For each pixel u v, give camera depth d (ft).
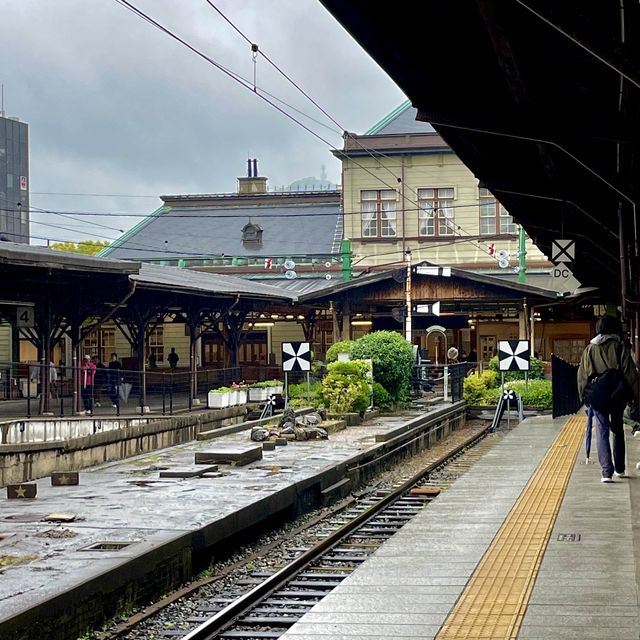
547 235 68.90
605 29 25.36
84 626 23.09
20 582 23.15
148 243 175.52
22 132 324.60
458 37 26.30
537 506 33.04
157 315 106.32
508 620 19.58
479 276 120.98
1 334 127.24
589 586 22.15
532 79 27.91
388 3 23.82
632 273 41.06
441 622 19.60
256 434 57.16
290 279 160.35
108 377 85.20
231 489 38.73
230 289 104.42
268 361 148.36
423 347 140.87
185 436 70.54
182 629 24.36
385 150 158.10
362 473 52.31
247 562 32.58
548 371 123.95
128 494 37.63
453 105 29.53
